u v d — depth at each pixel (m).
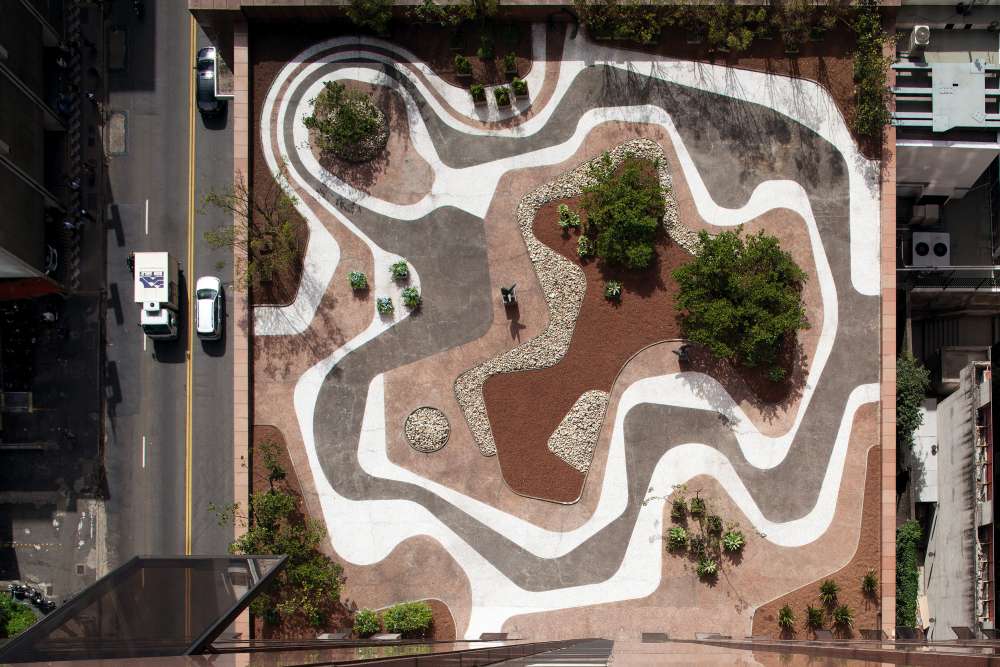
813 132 35.47
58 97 37.22
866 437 35.12
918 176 37.19
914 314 40.66
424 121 35.81
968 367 34.53
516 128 35.72
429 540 35.25
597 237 35.25
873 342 35.25
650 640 32.28
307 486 35.41
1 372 37.00
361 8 33.41
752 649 26.25
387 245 35.84
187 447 36.69
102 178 37.41
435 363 35.69
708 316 33.25
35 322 37.12
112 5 37.66
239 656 18.44
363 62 35.78
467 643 31.52
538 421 35.41
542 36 35.62
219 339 36.88
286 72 35.75
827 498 35.00
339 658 21.58
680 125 35.66
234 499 35.69
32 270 34.72
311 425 35.59
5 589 36.19
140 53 37.56
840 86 35.34
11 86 33.09
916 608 36.47
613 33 35.19
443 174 35.78
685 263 35.22
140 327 37.12
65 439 36.88
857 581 34.66
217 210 37.19
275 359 35.75
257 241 35.25
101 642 16.38
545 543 35.16
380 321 35.75
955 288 38.19
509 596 35.00
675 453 35.22
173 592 18.00
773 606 34.72
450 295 35.72
